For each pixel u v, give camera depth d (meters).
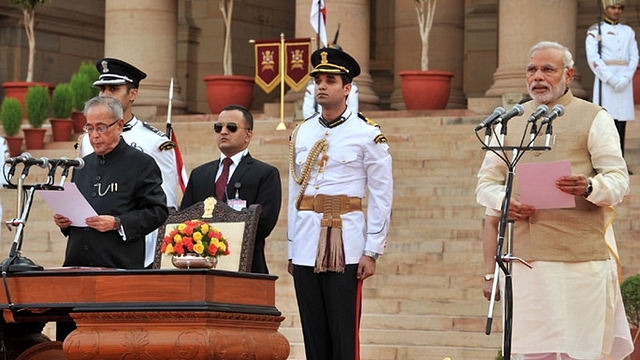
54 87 51.66
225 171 24.48
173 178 25.28
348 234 22.08
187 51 62.50
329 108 22.33
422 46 50.44
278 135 43.78
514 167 20.05
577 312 20.02
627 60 39.12
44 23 59.53
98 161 21.95
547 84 20.34
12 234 39.28
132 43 50.78
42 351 22.08
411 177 39.59
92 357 19.25
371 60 62.16
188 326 18.98
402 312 33.28
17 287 19.89
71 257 21.69
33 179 44.06
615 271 20.75
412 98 47.19
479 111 45.59
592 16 56.62
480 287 33.78
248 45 63.19
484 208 37.03
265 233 24.05
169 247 20.62
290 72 47.91
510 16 45.44
